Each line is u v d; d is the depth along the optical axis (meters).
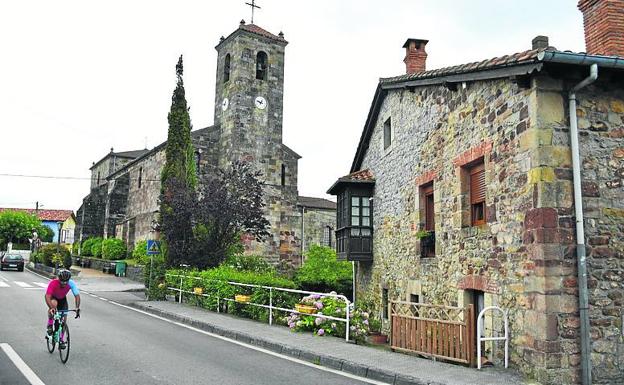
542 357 7.51
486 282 9.45
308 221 41.31
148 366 8.33
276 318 13.10
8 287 24.36
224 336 11.77
